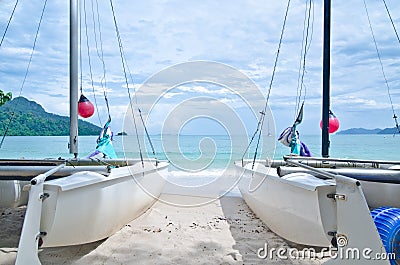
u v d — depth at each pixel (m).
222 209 5.04
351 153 17.11
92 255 3.03
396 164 4.04
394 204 3.98
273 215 3.61
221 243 3.42
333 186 2.61
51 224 2.50
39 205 2.40
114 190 3.35
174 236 3.62
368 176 3.56
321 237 2.73
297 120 6.71
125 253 3.10
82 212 2.79
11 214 4.32
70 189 2.61
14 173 3.64
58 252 3.08
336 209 2.57
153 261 2.94
